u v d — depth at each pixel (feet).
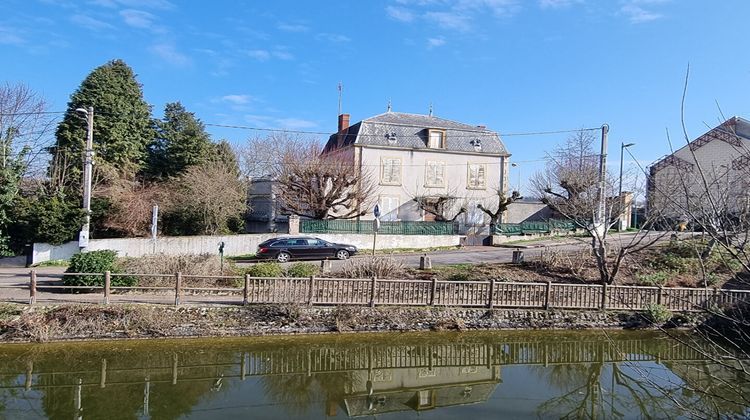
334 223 100.63
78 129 111.34
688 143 14.37
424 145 124.16
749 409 28.91
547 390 35.81
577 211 69.31
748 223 15.71
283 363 40.01
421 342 46.65
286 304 47.62
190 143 124.06
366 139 119.55
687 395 33.73
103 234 97.04
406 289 50.83
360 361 41.32
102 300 46.03
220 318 45.80
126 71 123.34
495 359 43.37
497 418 29.71
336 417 29.09
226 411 29.50
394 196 121.19
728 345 44.06
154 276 49.29
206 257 58.75
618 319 53.11
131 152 118.21
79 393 31.78
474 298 52.11
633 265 67.46
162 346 41.81
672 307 53.72
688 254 67.82
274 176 116.57
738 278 15.62
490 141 130.41
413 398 33.35
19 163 85.87
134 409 29.35
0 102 86.22
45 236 78.59
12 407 29.09
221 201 102.32
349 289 49.78
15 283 53.67
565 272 65.46
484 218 126.72
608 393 35.37
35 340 41.06
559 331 51.29
